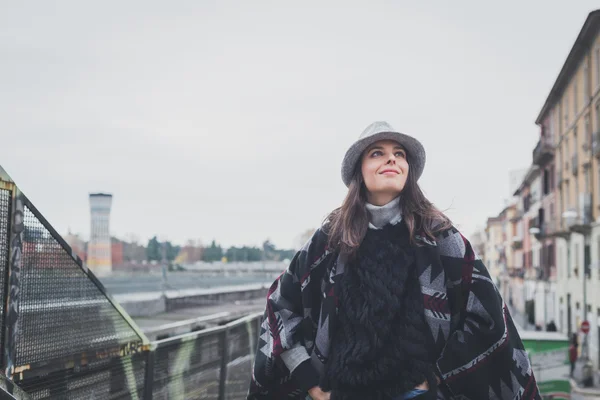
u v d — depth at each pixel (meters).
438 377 1.90
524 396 1.89
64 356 2.55
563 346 14.13
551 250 44.56
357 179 2.07
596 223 29.75
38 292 2.40
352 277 1.97
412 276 1.95
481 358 1.88
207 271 54.50
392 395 1.84
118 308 3.03
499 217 100.81
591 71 31.42
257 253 88.25
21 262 2.27
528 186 58.59
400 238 1.99
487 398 1.88
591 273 30.77
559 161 40.41
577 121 34.81
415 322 1.89
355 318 1.91
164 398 3.56
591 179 31.33
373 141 2.02
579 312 33.53
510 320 2.00
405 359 1.86
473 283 1.95
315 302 2.08
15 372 2.24
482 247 110.69
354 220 2.02
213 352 4.54
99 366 2.82
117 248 61.31
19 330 2.28
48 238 2.46
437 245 1.97
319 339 1.98
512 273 73.12
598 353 28.64
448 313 1.92
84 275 2.72
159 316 20.19
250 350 5.94
